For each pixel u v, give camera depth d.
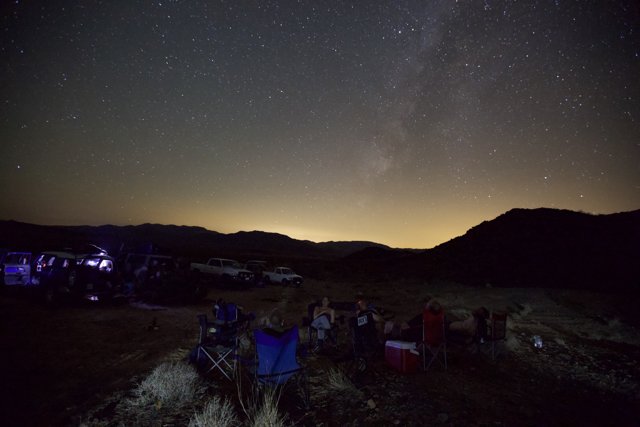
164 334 8.95
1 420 4.37
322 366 6.65
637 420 5.27
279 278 25.14
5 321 9.55
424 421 4.67
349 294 21.28
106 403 4.85
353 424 4.52
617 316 15.08
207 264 22.86
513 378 6.80
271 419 4.24
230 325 6.30
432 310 7.16
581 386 6.66
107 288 12.91
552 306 16.81
